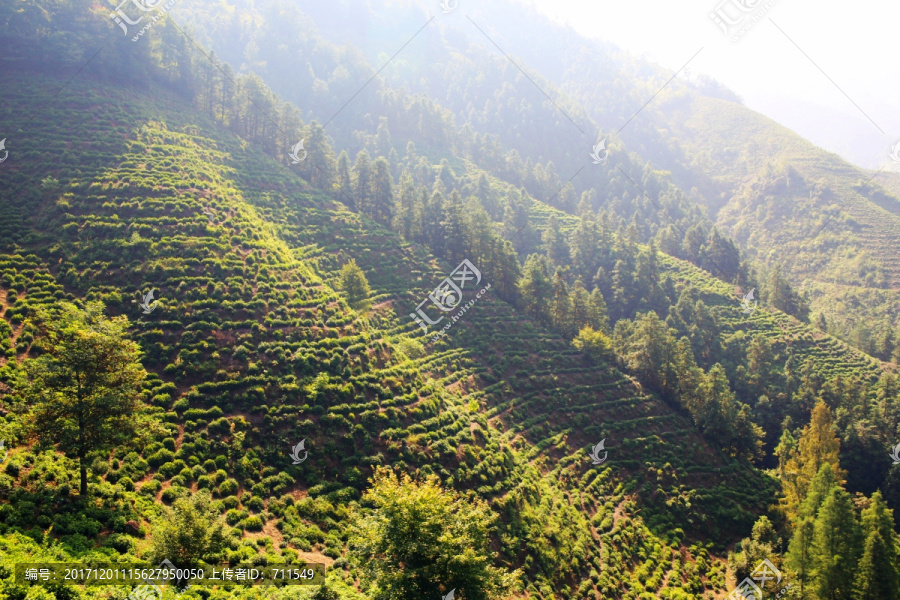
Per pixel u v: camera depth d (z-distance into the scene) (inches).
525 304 3585.1
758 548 2011.6
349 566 1331.2
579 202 7126.0
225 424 1675.7
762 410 3368.6
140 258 2236.7
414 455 1825.8
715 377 2896.2
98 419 1159.0
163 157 3164.4
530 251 5231.3
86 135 3083.2
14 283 1972.2
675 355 3169.3
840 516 1720.0
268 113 4638.3
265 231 2955.2
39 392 1140.5
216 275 2266.2
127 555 1063.6
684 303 4269.2
